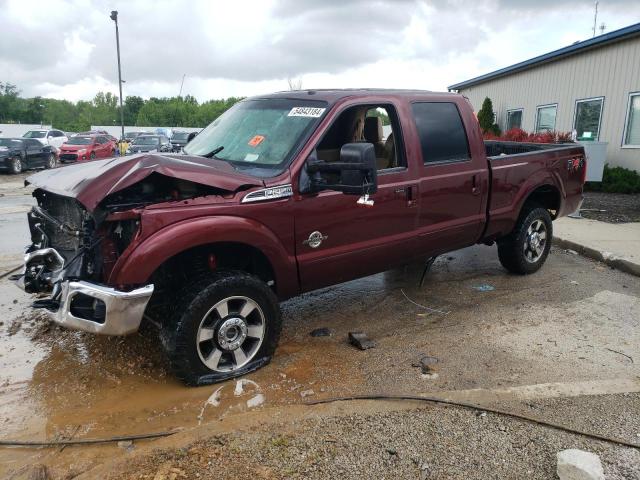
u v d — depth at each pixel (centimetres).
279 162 409
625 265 670
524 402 354
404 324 500
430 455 298
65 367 410
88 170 375
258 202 383
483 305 549
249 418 332
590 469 269
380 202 455
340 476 280
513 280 633
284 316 524
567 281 628
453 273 665
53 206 417
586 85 1527
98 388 378
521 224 614
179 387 377
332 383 382
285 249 404
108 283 343
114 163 366
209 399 361
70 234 389
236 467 286
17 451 306
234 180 372
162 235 344
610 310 533
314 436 314
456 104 530
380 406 348
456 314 524
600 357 426
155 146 2722
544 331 480
